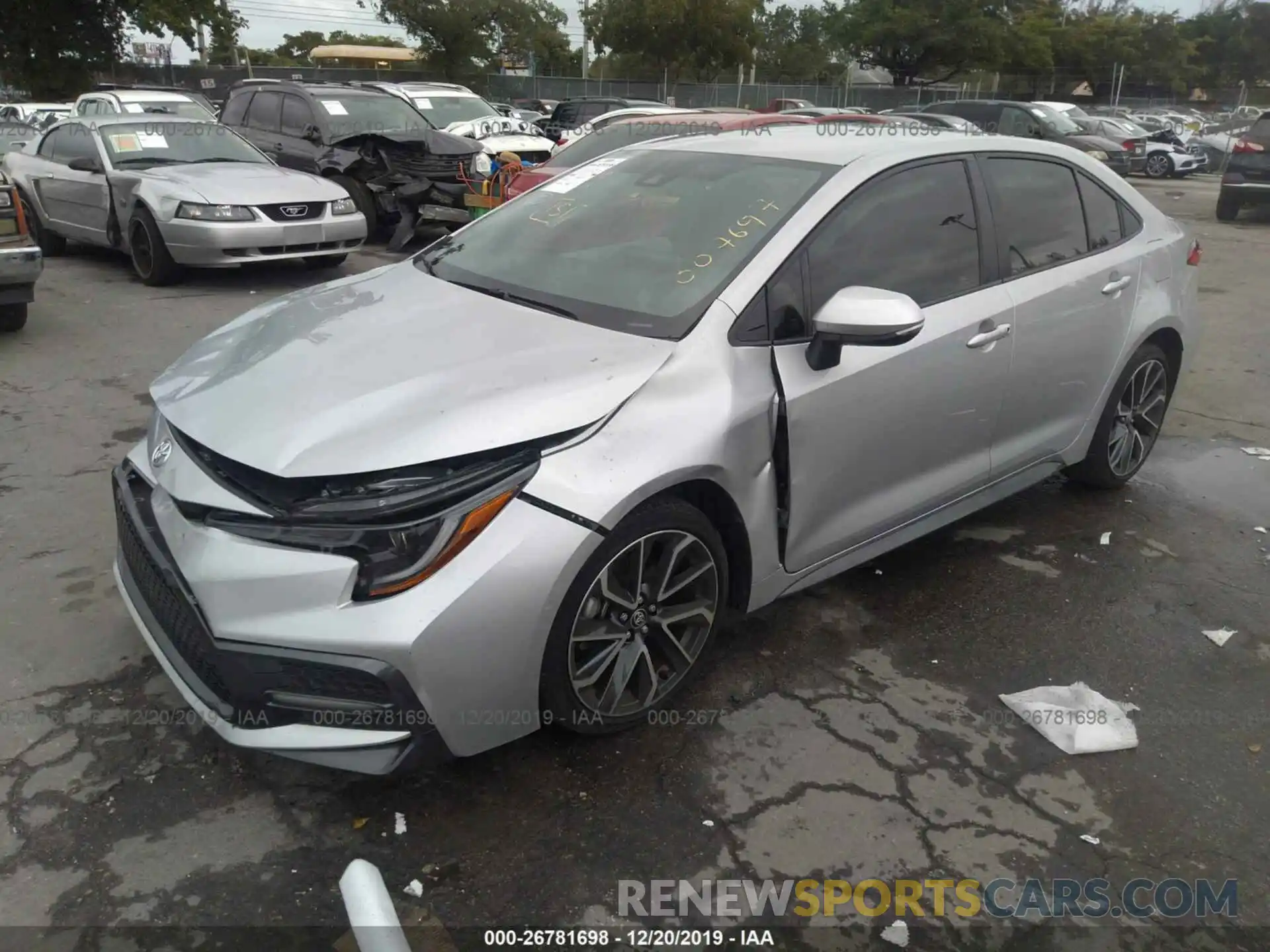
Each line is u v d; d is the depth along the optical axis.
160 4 30.30
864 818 2.64
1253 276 10.70
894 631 3.52
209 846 2.45
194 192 8.23
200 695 2.51
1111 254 4.20
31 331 7.01
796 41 56.78
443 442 2.41
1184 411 6.14
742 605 3.10
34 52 28.78
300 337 3.00
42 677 3.05
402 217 10.94
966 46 43.28
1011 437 3.89
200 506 2.47
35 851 2.41
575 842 2.52
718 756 2.84
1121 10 59.69
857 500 3.30
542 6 45.91
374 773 2.39
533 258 3.43
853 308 2.77
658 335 2.86
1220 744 3.00
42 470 4.57
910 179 3.46
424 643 2.29
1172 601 3.81
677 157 3.74
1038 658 3.40
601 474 2.51
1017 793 2.76
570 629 2.55
